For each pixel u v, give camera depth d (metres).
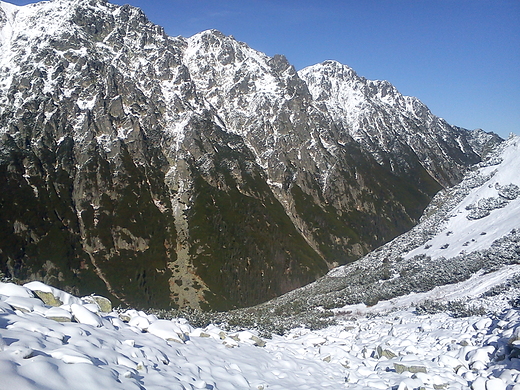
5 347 6.41
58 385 6.06
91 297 13.23
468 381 10.97
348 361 13.82
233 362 11.31
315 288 52.34
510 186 41.94
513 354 11.43
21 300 9.30
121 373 7.44
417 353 14.15
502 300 21.81
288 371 11.94
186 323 15.26
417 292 31.95
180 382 8.34
